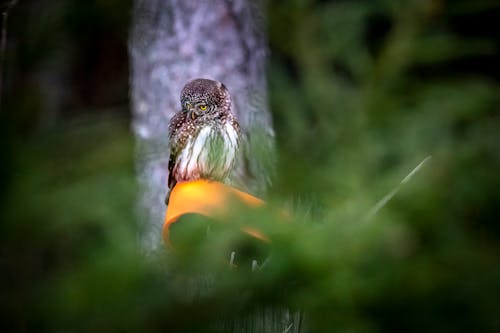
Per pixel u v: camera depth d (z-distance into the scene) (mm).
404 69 10188
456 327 9586
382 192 9766
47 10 10586
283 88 10125
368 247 9680
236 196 9703
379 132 9984
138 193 9758
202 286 9406
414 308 9594
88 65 10938
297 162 9781
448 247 9711
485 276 9672
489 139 9938
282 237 9625
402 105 10047
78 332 8742
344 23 10242
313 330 9609
